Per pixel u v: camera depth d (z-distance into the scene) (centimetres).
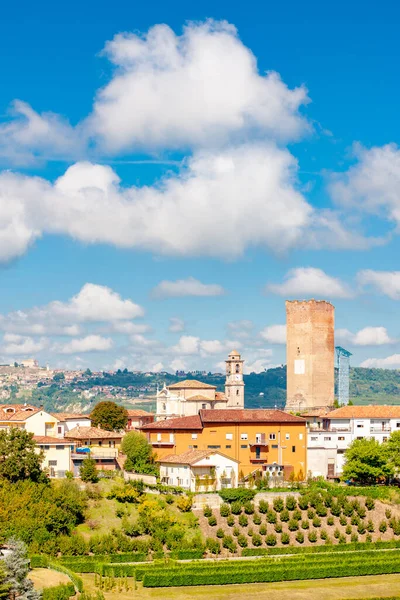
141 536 16812
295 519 18138
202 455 19288
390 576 16375
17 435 17838
